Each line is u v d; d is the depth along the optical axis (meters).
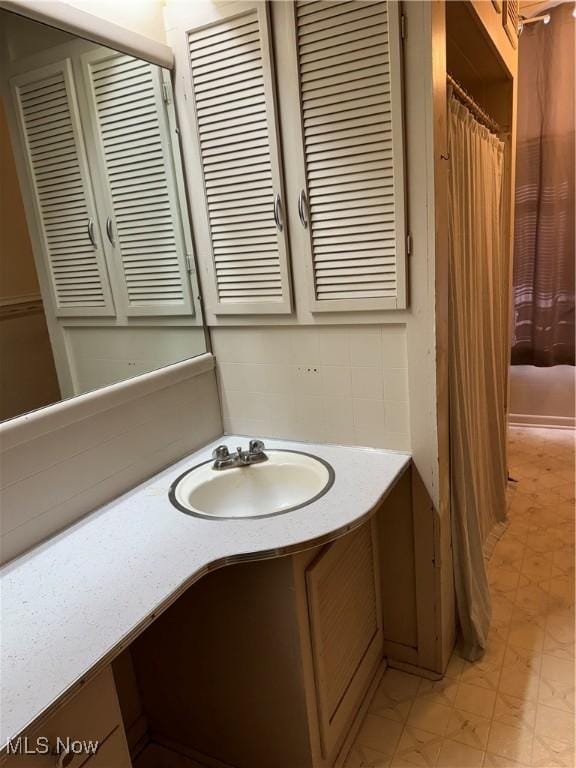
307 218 1.54
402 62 1.33
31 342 1.32
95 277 1.47
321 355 1.67
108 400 1.42
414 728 1.62
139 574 1.11
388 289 1.50
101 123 1.47
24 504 1.22
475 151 1.90
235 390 1.85
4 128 1.28
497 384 2.48
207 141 1.62
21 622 0.99
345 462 1.59
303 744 1.42
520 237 3.43
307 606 1.35
